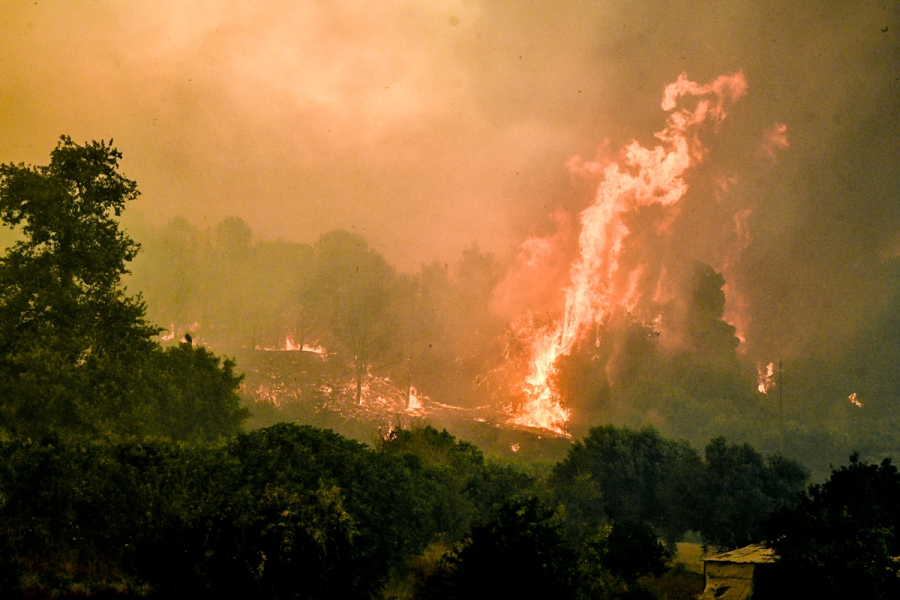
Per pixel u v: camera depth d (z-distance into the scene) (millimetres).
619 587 30094
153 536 13547
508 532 14555
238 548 13109
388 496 23938
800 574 17891
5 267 28609
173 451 19578
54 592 15242
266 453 21812
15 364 27031
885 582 16953
